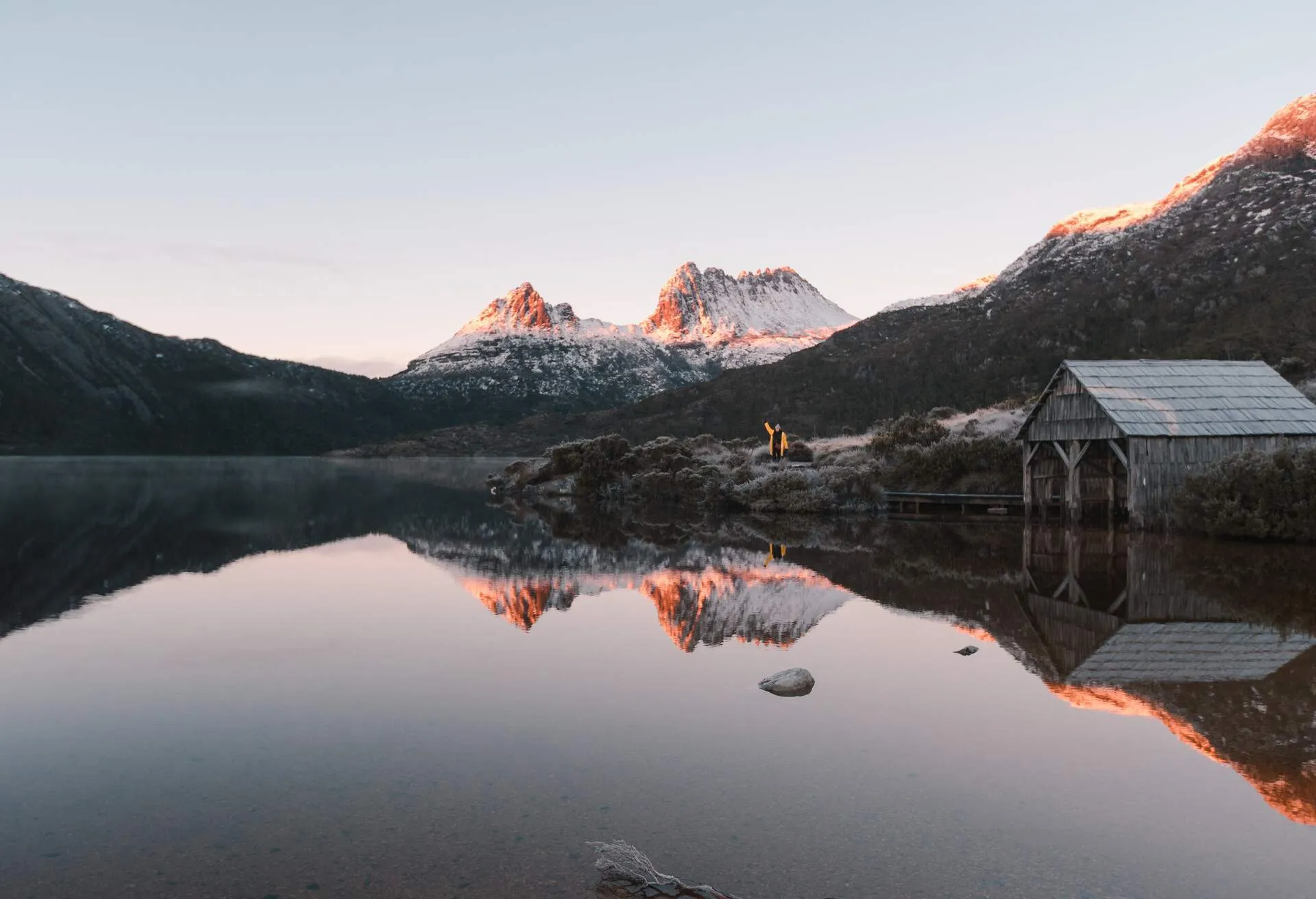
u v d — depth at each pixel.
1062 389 28.66
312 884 5.25
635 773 7.14
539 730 8.27
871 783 6.96
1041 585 17.06
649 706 9.07
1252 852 5.81
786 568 19.70
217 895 5.13
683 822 6.16
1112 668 10.73
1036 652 11.60
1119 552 21.77
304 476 74.31
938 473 36.84
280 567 19.69
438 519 33.28
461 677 10.29
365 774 7.12
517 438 174.75
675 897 5.06
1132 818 6.33
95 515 31.80
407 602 15.45
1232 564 19.48
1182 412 26.05
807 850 5.73
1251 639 12.35
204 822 6.17
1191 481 24.73
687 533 28.03
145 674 10.40
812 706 9.09
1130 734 8.24
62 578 17.77
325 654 11.44
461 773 7.13
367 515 34.34
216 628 13.14
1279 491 22.81
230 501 41.03
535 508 39.41
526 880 5.28
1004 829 6.11
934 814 6.36
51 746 7.84
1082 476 31.31
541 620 13.77
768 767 7.30
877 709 9.02
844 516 34.09
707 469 42.97
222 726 8.43
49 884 5.26
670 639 12.44
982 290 160.25
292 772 7.17
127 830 6.02
